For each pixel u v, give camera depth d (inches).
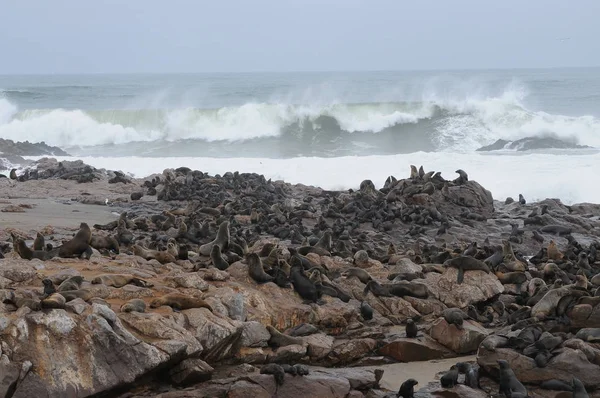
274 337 709.9
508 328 794.8
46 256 861.8
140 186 1795.0
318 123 3036.4
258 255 837.2
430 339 770.8
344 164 2126.0
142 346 591.2
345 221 1407.5
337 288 846.5
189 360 615.2
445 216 1461.6
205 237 1155.3
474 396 612.1
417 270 954.1
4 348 549.0
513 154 2433.6
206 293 727.7
